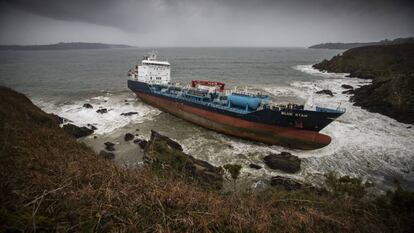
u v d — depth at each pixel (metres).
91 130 28.06
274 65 120.00
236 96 29.86
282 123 25.58
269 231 6.16
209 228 5.92
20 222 4.57
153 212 6.00
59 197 5.74
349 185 10.81
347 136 27.58
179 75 81.25
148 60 47.12
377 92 41.41
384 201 9.66
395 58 82.69
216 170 17.95
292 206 8.33
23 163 7.43
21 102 23.30
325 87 59.06
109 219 5.46
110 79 68.00
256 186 17.86
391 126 30.88
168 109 36.62
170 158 17.27
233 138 28.52
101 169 8.18
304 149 25.33
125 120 33.16
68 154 10.20
